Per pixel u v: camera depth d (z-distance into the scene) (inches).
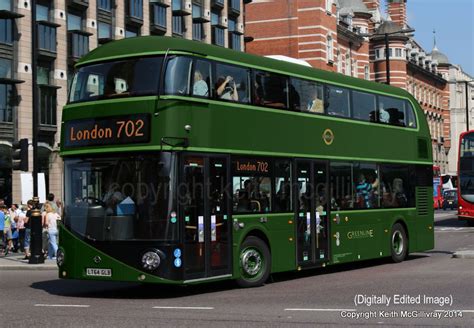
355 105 711.7
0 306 483.2
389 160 762.2
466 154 1469.0
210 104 534.0
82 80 534.9
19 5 1298.0
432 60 3890.3
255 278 576.4
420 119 832.3
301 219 624.7
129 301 507.2
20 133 1299.2
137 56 515.2
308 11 2381.9
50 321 410.6
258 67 588.4
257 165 577.0
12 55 1291.8
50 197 932.0
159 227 493.0
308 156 636.7
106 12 1504.7
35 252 847.7
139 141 500.4
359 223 704.4
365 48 2834.6
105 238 505.4
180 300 507.5
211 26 1909.4
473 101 4879.4
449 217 2033.7
